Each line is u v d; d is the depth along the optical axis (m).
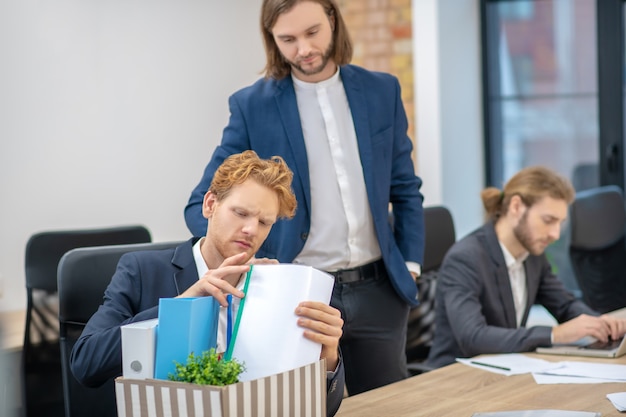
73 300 2.32
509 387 2.30
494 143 6.41
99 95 5.09
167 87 5.38
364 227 2.89
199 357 1.56
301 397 1.62
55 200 4.92
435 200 6.02
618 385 2.29
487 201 3.35
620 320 2.89
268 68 2.89
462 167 6.18
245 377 1.64
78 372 1.94
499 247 3.26
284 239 2.81
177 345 1.58
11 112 4.73
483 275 3.19
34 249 3.63
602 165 6.16
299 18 2.71
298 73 2.88
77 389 2.31
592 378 2.38
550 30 6.25
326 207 2.85
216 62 5.59
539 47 6.27
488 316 3.22
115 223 5.18
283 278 1.70
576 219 4.18
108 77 5.12
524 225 3.25
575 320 2.88
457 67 6.12
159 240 5.39
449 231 3.70
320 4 2.74
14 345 3.63
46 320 3.62
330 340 1.71
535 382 2.35
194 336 1.60
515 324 3.27
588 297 4.19
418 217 3.02
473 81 6.27
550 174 3.25
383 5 6.11
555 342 2.85
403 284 2.92
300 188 2.82
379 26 6.14
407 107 6.10
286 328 1.67
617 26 6.05
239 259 1.79
